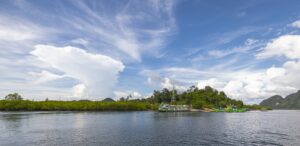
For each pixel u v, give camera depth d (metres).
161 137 69.38
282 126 102.25
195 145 58.19
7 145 58.19
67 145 57.94
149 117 164.00
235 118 161.00
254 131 83.31
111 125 104.44
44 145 57.91
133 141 63.12
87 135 73.38
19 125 102.44
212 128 92.69
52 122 118.06
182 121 128.62
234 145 58.03
